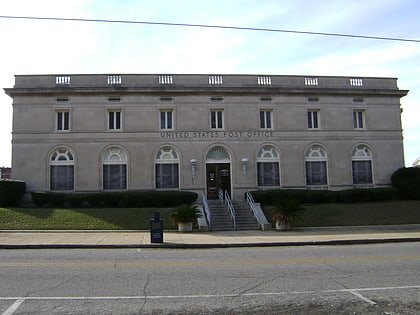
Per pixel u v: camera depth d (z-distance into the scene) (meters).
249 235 20.77
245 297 7.52
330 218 26.22
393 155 33.72
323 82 33.56
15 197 28.22
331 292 7.84
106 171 30.58
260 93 32.34
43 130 30.34
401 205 29.27
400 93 34.16
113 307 6.89
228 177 31.55
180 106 31.52
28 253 14.40
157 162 31.05
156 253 14.43
